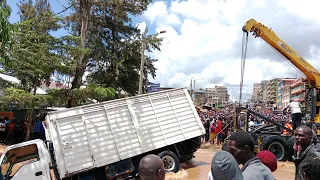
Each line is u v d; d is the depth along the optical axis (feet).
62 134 36.81
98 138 38.32
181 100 44.50
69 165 36.22
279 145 45.85
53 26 56.18
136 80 106.22
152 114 42.09
